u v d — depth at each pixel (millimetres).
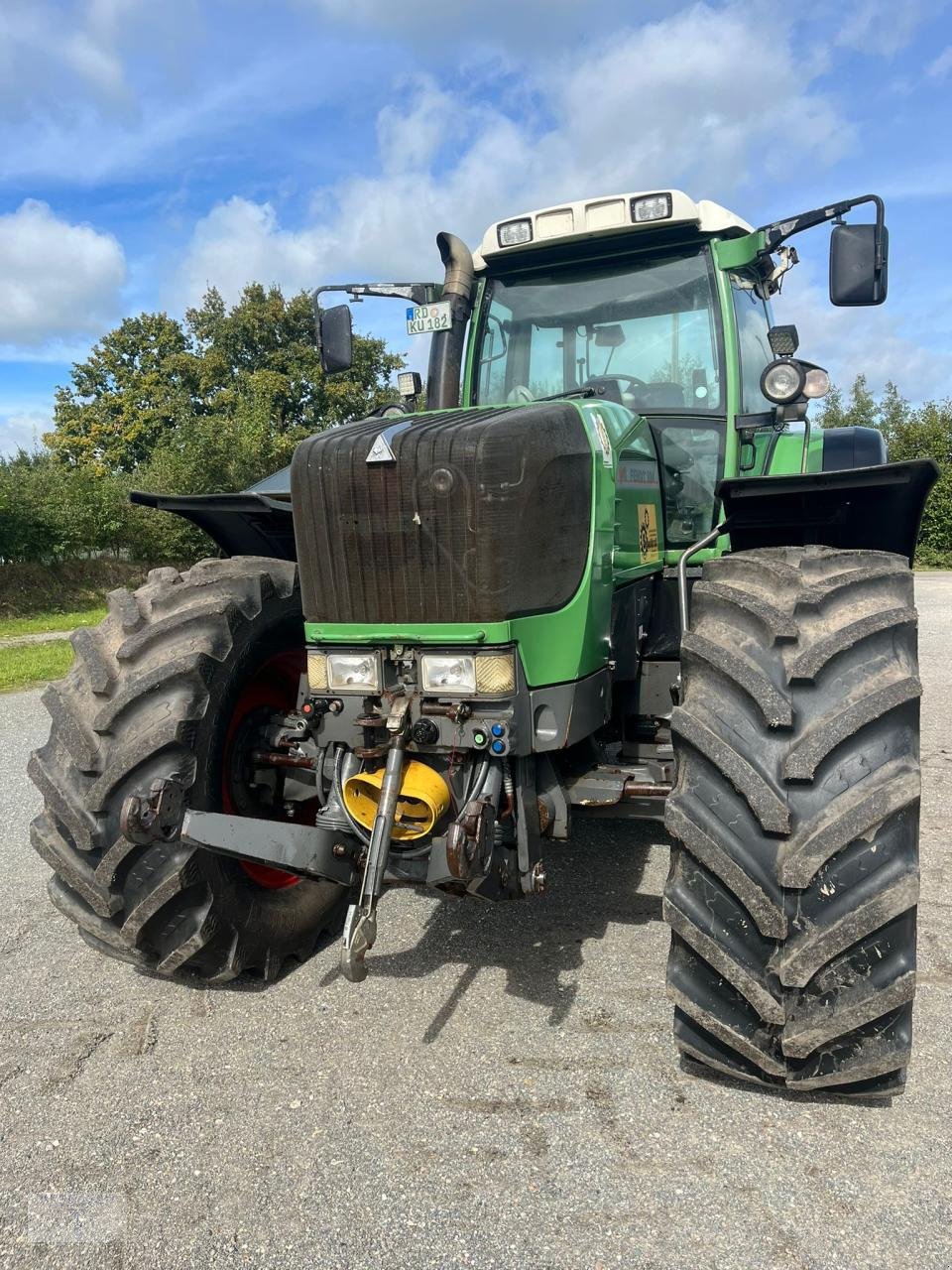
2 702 8195
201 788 2584
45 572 20031
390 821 2256
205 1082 2363
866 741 2068
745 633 2260
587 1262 1751
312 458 2420
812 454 3883
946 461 25266
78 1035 2607
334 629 2457
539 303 3803
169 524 22562
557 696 2465
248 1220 1887
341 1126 2168
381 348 35438
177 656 2613
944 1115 2135
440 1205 1908
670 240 3564
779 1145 2053
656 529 3400
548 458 2406
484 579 2279
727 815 2092
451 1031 2566
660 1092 2254
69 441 35656
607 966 2896
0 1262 1809
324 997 2791
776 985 2049
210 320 37625
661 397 3590
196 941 2621
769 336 3398
